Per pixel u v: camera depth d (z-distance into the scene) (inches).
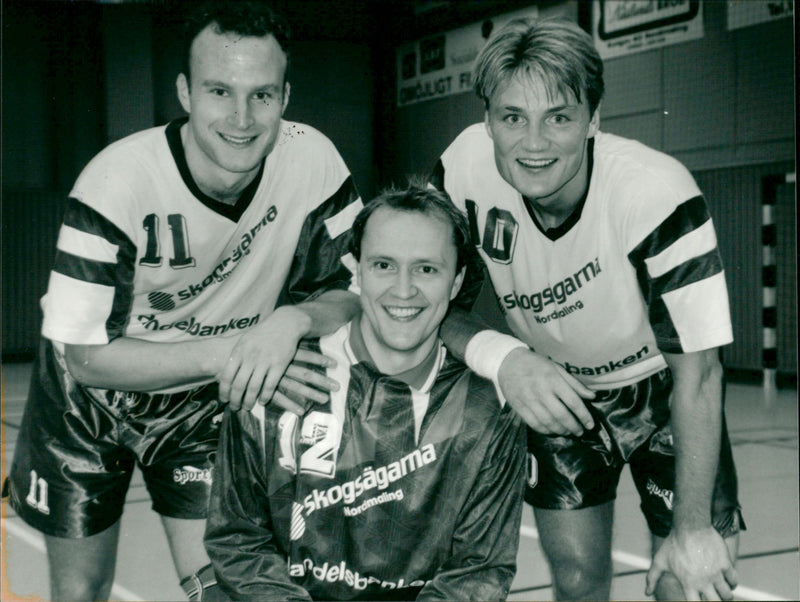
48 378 61.5
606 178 55.9
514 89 51.6
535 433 62.7
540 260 58.8
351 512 51.6
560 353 63.0
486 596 50.0
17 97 233.6
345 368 51.9
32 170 243.3
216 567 49.7
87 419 60.8
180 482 61.7
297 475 51.0
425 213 49.3
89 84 189.9
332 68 115.8
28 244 265.7
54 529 60.5
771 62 207.9
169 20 99.2
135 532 97.0
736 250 228.5
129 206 55.2
